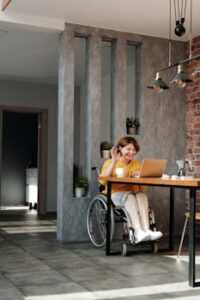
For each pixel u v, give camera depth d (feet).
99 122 16.22
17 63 23.00
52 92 28.25
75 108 28.66
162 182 10.46
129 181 11.86
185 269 10.98
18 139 33.88
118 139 16.57
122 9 14.51
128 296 8.43
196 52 17.28
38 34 17.99
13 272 10.38
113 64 16.83
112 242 15.47
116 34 16.65
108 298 8.26
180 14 14.78
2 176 33.09
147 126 17.11
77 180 16.01
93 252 13.32
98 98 16.24
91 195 15.90
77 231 15.62
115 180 12.55
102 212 14.30
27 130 34.55
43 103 27.96
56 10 14.74
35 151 34.27
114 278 9.91
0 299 8.06
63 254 12.90
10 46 19.83
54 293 8.54
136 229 12.73
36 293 8.52
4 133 33.58
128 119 16.99
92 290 8.82
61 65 16.02
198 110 17.10
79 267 11.05
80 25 16.05
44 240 15.67
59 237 15.65
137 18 15.34
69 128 15.74
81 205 15.74
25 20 15.19
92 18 15.42
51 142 27.94
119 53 16.69
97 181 16.02
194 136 17.31
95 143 16.12
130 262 11.80
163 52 17.52
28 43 19.33
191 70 17.53
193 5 13.84
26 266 11.09
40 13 15.06
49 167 27.76
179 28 11.96
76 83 27.84
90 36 16.25
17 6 14.44
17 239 15.85
